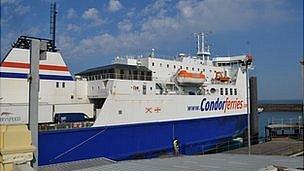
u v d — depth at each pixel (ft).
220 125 141.79
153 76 128.98
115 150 100.22
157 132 112.57
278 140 146.10
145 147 108.47
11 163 19.81
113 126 100.32
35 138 26.76
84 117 101.24
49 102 100.27
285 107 526.16
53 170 39.34
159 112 114.11
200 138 129.80
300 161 46.57
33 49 28.07
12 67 92.99
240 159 46.60
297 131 163.32
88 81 111.45
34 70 27.81
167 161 41.88
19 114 85.40
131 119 105.19
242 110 157.89
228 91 150.51
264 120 280.31
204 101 133.80
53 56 102.94
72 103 101.04
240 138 154.20
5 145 19.77
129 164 39.52
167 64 135.23
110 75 110.63
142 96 108.88
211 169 36.50
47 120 91.09
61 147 88.07
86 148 93.50
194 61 151.12
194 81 133.59
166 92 124.06
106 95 105.09
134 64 129.29
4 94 90.38
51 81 101.76
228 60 167.02
